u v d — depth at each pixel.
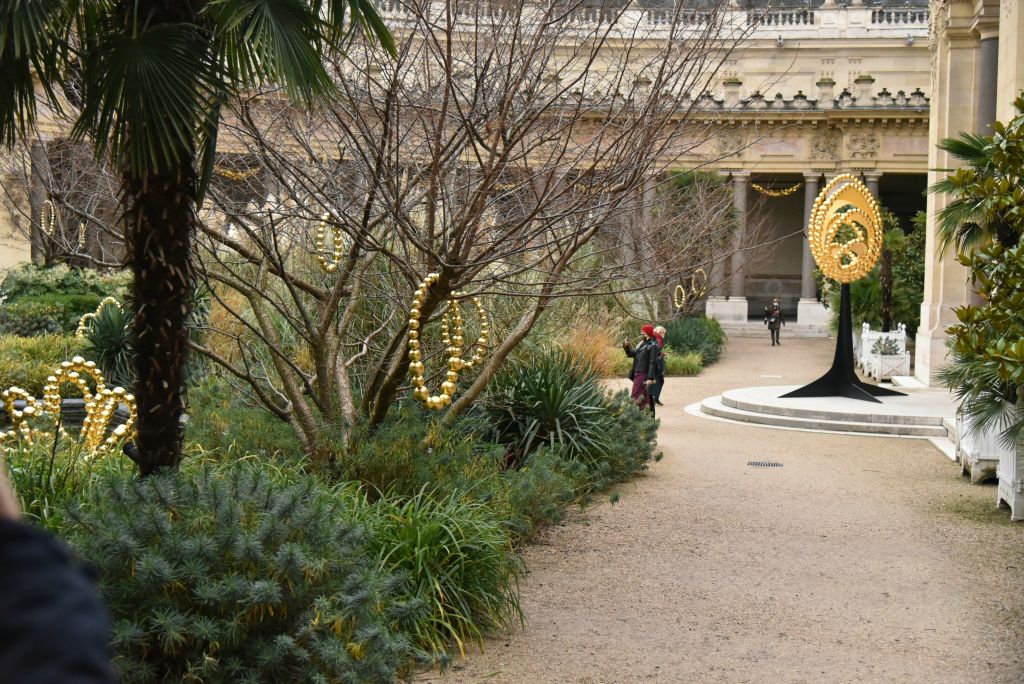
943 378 11.62
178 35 5.78
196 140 6.14
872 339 31.66
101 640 1.43
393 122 8.80
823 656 6.66
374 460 8.34
